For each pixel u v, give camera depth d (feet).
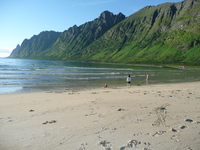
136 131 24.04
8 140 22.48
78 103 46.26
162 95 58.59
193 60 611.06
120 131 24.14
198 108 37.58
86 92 72.43
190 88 83.46
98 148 19.27
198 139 21.09
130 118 30.40
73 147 19.84
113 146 19.58
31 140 22.27
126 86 100.42
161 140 20.92
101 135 22.93
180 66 524.11
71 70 254.47
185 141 20.57
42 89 88.33
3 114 36.11
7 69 237.66
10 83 109.50
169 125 26.37
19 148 20.25
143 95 59.16
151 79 147.23
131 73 217.56
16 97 60.95
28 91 81.56
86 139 21.84
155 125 26.45
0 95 65.98
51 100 53.21
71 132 24.45
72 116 33.01
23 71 210.59
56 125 27.81
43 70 238.48
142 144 19.89
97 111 36.32
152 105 41.27
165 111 34.99
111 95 60.54
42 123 29.17
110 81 128.88
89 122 28.78
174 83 117.08
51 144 20.90
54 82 119.03
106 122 28.45
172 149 18.69
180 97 53.62
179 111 34.94
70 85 105.29
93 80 134.41
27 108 42.06
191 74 223.71
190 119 29.17
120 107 39.68
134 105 41.60
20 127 27.40
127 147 19.25
